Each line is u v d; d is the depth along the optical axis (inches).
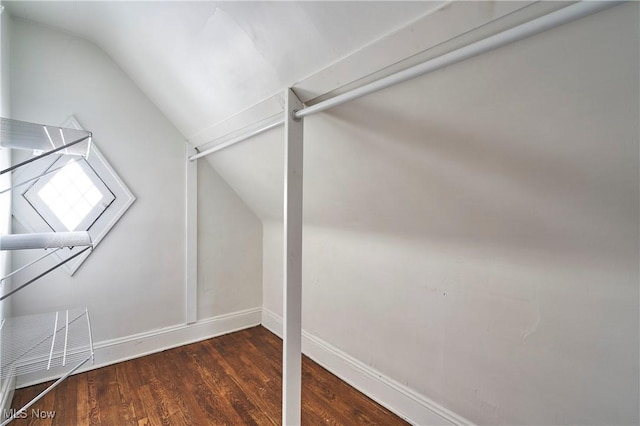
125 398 69.1
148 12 56.3
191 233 96.9
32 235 45.3
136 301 88.0
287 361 53.1
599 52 27.2
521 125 35.2
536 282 46.1
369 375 72.5
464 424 55.9
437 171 46.6
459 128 40.0
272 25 43.4
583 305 41.6
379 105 44.4
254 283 112.8
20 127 40.4
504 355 50.4
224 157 90.3
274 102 57.5
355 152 54.2
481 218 47.7
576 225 38.5
